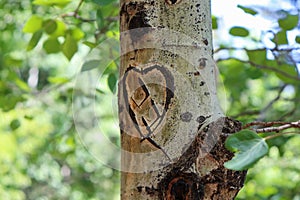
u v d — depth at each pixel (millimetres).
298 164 5211
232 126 1670
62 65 7934
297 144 4965
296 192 5012
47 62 7805
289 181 5070
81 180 7848
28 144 7816
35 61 7648
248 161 1556
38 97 4703
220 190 1602
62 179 8102
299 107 4219
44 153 7777
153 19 1624
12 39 6824
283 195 4852
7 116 5352
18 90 4328
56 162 8125
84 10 4090
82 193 8125
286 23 3158
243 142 1590
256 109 4387
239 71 4332
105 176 7762
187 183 1566
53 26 3078
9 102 4070
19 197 8219
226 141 1588
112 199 7816
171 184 1565
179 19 1630
